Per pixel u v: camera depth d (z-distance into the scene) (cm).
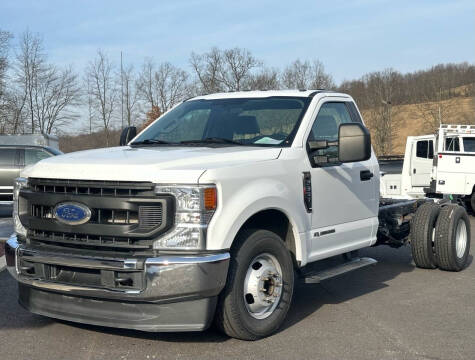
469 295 687
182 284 446
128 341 509
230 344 503
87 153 541
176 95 4428
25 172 515
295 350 491
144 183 455
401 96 5931
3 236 1072
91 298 470
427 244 812
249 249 493
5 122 4141
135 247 455
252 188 494
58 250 482
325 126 615
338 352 488
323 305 641
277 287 525
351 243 636
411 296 682
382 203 852
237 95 655
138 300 449
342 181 614
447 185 1543
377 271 830
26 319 574
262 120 597
